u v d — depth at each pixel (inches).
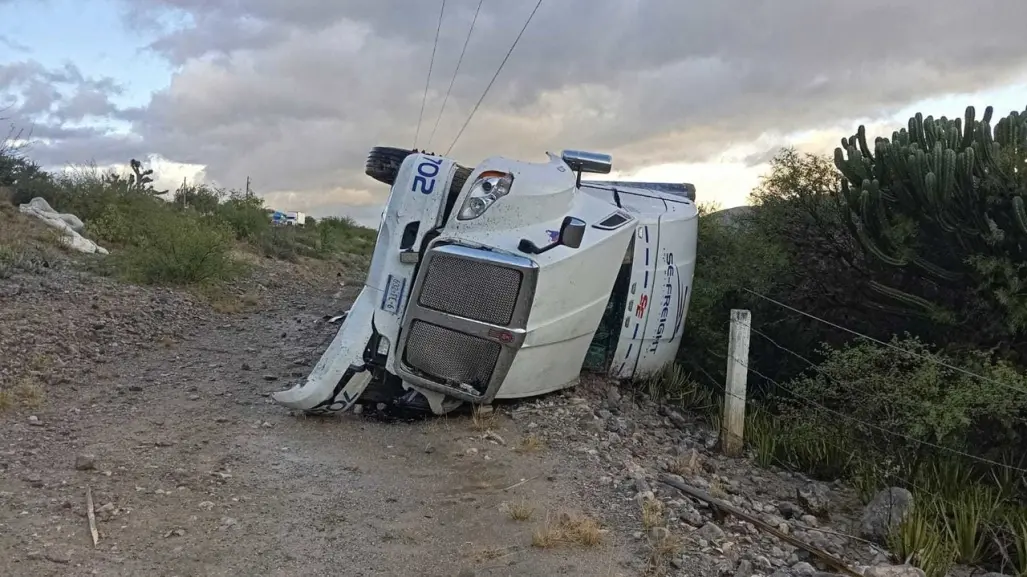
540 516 200.7
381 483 219.6
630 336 330.0
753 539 206.2
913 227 331.3
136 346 357.4
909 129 353.7
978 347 307.9
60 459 220.5
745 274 382.6
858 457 290.5
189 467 221.5
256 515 194.4
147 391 294.5
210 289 507.2
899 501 240.7
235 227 792.3
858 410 292.2
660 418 326.0
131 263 498.6
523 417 274.1
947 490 264.1
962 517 239.0
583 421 276.8
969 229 317.4
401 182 289.7
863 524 241.0
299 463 230.7
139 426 254.7
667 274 341.7
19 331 331.6
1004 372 268.4
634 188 376.2
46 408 263.7
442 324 257.1
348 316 276.2
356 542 184.1
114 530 179.2
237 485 211.9
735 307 394.0
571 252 270.1
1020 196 298.2
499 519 198.7
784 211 400.8
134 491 202.1
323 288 646.5
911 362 288.5
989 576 212.7
